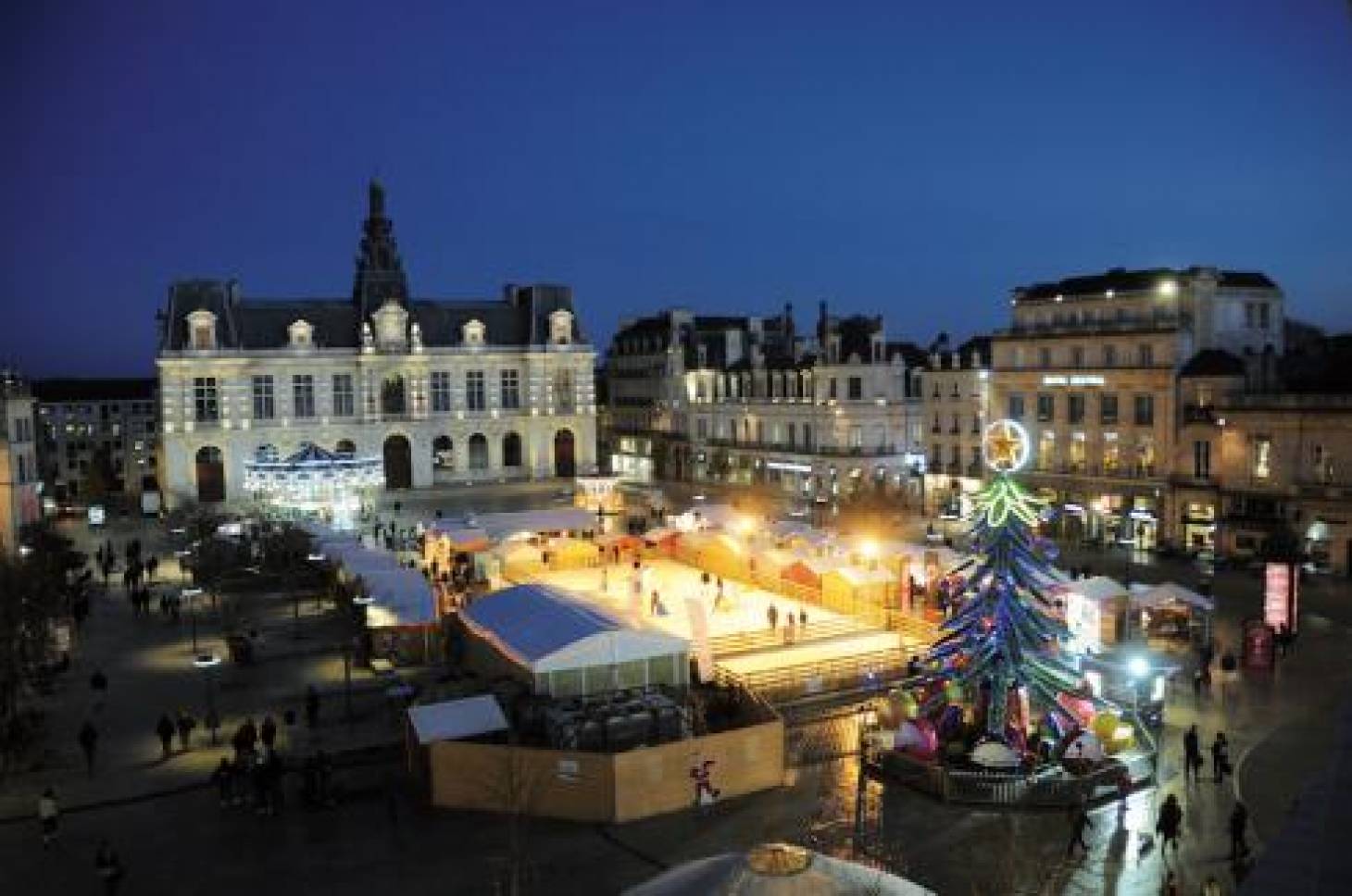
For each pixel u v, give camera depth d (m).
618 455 135.25
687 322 123.50
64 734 38.84
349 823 31.09
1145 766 33.22
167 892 26.91
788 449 101.31
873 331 94.94
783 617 54.97
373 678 45.62
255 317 109.69
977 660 34.19
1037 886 26.53
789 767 35.03
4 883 27.56
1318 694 40.88
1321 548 62.50
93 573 71.75
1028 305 82.25
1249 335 75.62
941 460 90.69
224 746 37.28
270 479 85.19
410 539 79.94
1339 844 13.05
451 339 118.12
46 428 146.50
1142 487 72.62
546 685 36.91
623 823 30.80
